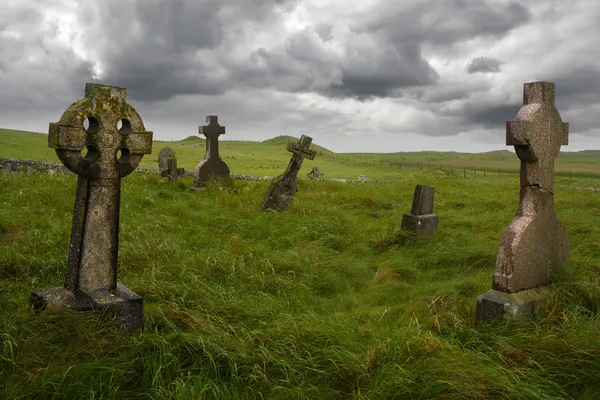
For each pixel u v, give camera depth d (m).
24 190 10.66
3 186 11.52
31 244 6.84
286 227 9.44
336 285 6.66
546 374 3.88
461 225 10.53
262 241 8.70
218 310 4.95
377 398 3.45
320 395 3.62
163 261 6.73
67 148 4.30
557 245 5.77
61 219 8.50
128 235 7.74
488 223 10.33
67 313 4.04
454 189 17.58
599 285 5.62
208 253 7.15
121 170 4.67
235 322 4.79
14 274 6.00
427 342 4.11
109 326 4.18
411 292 6.35
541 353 4.13
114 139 4.58
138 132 4.73
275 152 109.88
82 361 3.64
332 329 4.47
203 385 3.41
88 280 4.50
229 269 6.60
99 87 4.48
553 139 5.59
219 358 3.87
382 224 10.79
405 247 8.78
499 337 4.41
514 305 4.99
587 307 5.20
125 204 10.33
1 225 7.77
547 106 5.49
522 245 5.21
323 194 14.95
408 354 3.98
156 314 4.57
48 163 19.20
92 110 4.45
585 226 9.09
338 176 48.22
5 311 4.29
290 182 12.15
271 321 4.83
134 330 4.38
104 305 4.29
